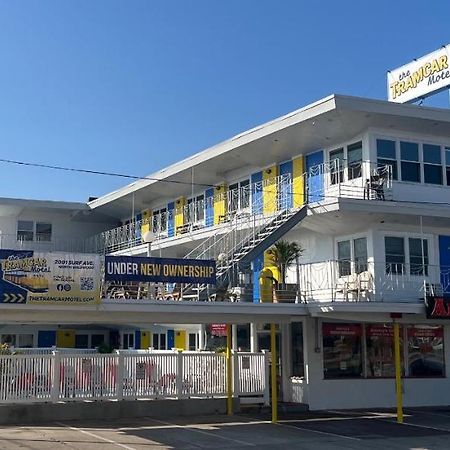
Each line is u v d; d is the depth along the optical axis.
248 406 21.67
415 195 23.89
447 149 25.05
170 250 32.66
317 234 25.80
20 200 39.72
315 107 22.55
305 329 23.11
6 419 18.02
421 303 21.67
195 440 15.55
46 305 16.23
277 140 25.34
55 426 17.56
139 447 14.39
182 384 20.56
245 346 26.48
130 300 17.36
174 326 32.16
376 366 23.95
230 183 30.94
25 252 16.19
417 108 22.88
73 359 19.08
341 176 24.36
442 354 25.00
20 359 18.39
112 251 38.25
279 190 26.73
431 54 25.81
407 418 20.66
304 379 23.00
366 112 22.27
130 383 19.78
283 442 15.52
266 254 24.61
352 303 20.38
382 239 23.75
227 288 20.19
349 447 14.95
